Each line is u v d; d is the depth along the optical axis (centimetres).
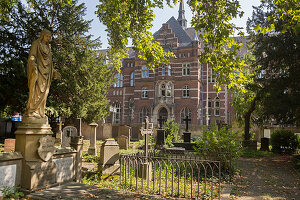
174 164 956
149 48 878
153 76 4006
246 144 1866
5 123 2606
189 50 3838
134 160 748
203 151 957
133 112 4050
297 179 905
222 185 764
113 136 3055
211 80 3875
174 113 3747
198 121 3622
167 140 1684
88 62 1944
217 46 717
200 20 736
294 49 1341
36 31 1662
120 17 909
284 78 1418
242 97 2103
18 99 1517
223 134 969
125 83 4481
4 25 1566
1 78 1516
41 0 1691
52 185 567
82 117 2050
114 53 1166
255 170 1064
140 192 635
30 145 532
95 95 2036
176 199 593
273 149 1756
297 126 1513
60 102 1911
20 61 1473
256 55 1642
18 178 509
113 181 734
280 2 630
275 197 662
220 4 680
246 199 635
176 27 4259
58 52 1702
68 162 641
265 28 605
